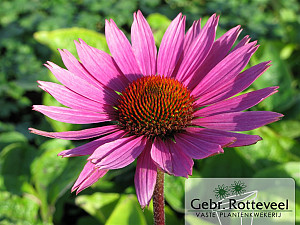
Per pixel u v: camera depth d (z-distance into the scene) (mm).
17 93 453
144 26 223
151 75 211
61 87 194
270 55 335
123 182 306
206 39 210
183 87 203
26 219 269
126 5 532
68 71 199
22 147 315
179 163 166
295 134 324
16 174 301
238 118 176
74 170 275
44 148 306
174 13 526
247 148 274
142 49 222
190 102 198
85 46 210
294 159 276
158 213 185
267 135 280
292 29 447
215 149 156
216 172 275
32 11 551
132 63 219
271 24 501
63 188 266
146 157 180
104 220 261
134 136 192
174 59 219
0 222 264
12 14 544
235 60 196
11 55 498
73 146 309
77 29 308
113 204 264
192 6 544
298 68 420
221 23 500
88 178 166
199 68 210
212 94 198
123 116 198
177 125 192
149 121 191
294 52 421
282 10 468
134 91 201
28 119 444
